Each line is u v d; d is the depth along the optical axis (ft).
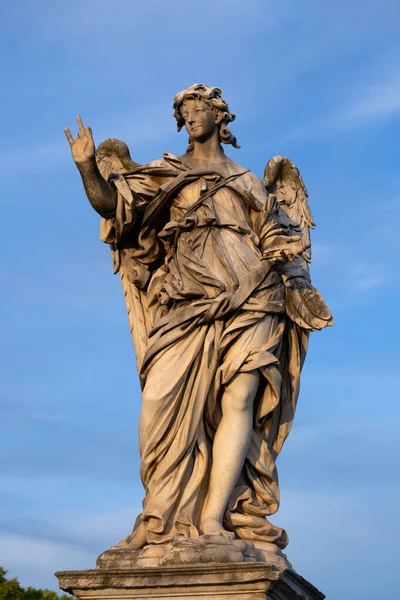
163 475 34.88
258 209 37.81
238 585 32.12
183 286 36.35
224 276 36.35
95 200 37.11
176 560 32.83
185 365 35.40
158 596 32.65
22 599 59.47
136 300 38.14
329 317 36.11
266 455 36.35
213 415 35.70
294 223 39.37
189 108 38.47
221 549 32.91
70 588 33.17
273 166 39.96
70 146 36.91
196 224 37.01
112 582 32.83
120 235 37.76
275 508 36.09
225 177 37.93
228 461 34.96
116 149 39.75
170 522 34.35
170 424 35.14
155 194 37.86
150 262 37.93
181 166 38.27
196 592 32.40
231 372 35.42
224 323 36.01
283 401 37.19
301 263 38.50
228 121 38.99
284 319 36.88
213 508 34.60
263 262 36.52
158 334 36.09
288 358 37.32
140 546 34.50
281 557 34.76
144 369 36.24
